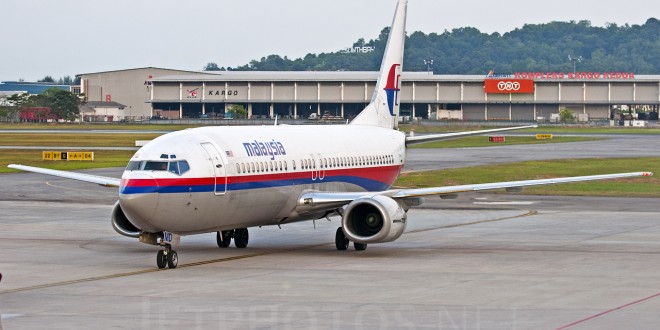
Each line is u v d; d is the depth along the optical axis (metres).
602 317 50.62
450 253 79.44
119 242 86.56
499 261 74.06
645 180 166.00
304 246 84.38
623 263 72.75
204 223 72.69
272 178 78.50
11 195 134.75
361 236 77.50
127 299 56.62
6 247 82.81
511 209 120.44
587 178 83.06
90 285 62.12
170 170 69.56
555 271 68.44
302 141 85.94
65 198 131.38
